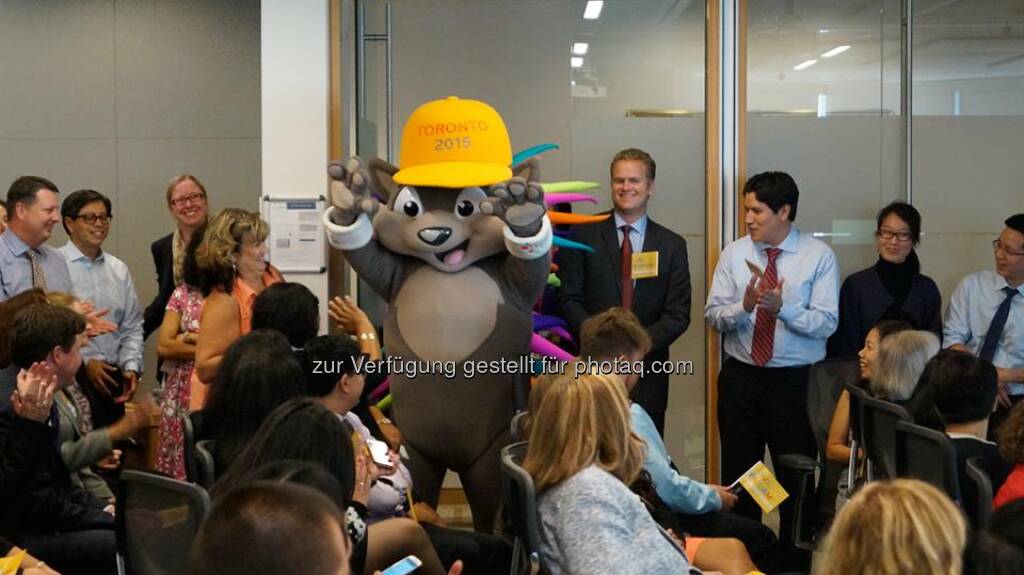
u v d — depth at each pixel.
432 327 3.98
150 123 6.61
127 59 6.58
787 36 5.54
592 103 5.60
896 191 5.64
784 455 4.36
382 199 4.16
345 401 3.38
